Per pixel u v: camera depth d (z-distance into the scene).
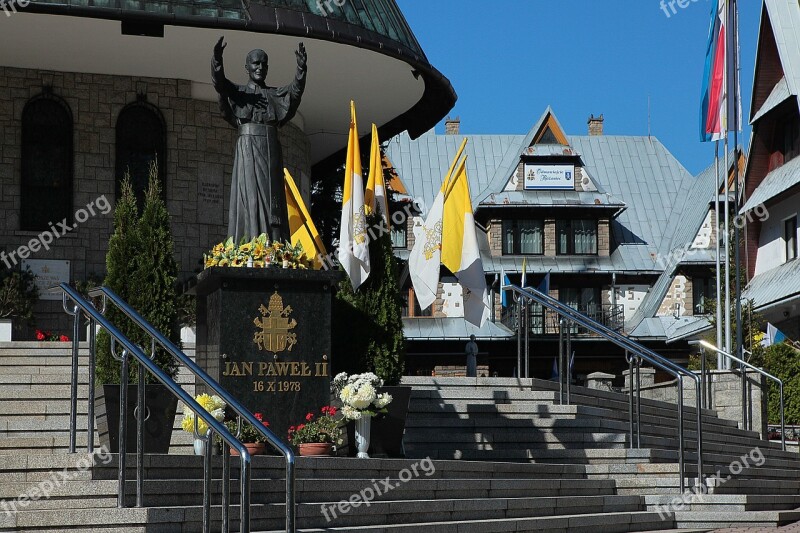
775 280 34.66
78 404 13.36
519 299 17.80
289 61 21.38
